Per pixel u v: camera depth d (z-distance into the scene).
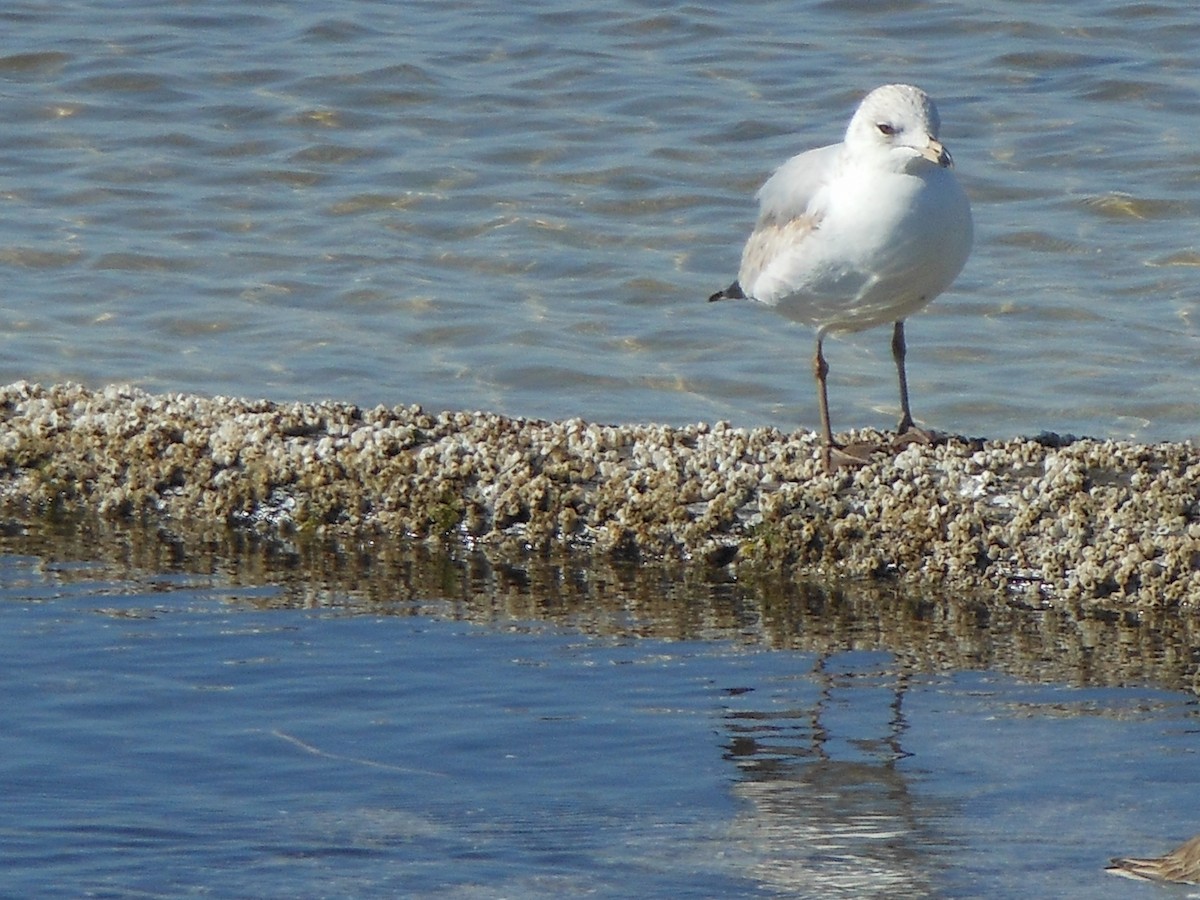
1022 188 21.30
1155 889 7.90
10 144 23.06
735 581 12.55
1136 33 25.53
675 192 21.59
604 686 10.50
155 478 13.86
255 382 17.27
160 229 20.88
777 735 9.79
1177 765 9.32
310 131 23.42
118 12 27.09
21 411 14.42
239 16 26.95
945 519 12.48
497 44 25.95
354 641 11.22
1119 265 19.42
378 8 27.38
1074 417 16.41
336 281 19.56
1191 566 11.92
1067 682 10.62
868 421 16.42
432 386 17.22
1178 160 21.77
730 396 17.00
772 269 13.05
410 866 8.21
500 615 11.80
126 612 11.71
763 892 7.96
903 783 9.14
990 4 26.61
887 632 11.53
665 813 8.80
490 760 9.44
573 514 13.09
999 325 18.23
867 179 12.44
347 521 13.51
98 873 8.12
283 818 8.72
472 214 21.16
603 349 18.02
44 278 19.62
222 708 10.09
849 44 25.66
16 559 12.83
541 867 8.21
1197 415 16.33
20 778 9.12
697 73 24.91
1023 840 8.45
